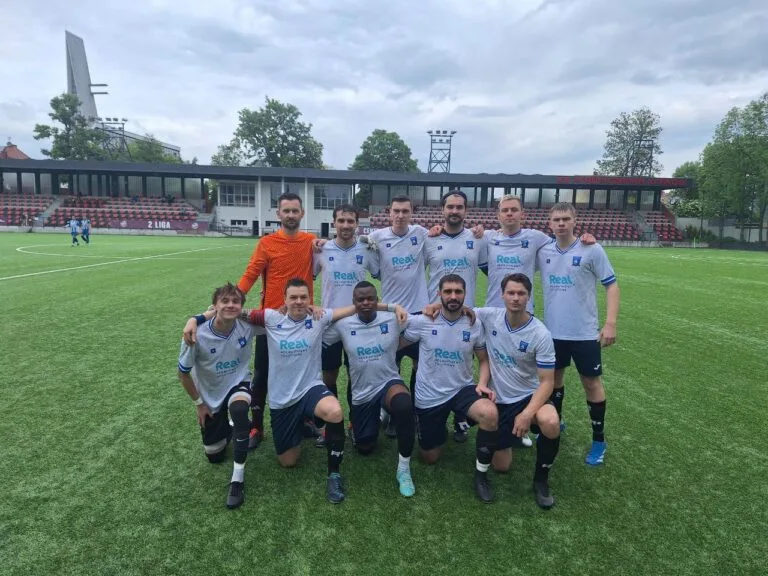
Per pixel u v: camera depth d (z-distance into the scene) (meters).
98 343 5.73
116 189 39.94
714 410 4.20
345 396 4.47
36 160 36.34
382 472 3.11
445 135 48.34
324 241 3.86
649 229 38.56
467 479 3.05
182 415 3.81
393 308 3.28
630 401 4.39
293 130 56.44
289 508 2.67
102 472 2.97
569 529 2.54
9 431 3.47
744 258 24.06
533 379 3.10
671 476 3.10
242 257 17.19
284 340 3.03
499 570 2.22
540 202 39.91
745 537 2.50
